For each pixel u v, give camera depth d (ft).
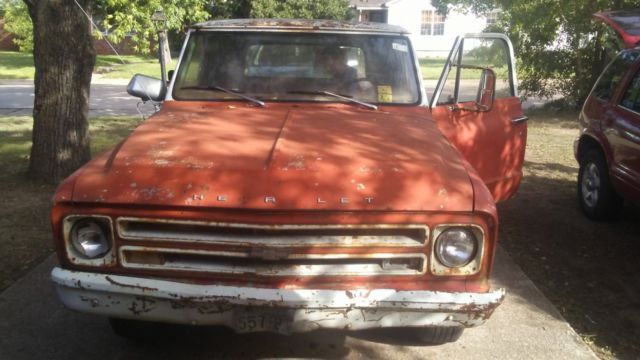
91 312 10.28
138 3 60.18
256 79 14.82
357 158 10.97
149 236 10.10
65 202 10.12
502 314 14.66
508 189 16.60
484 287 10.30
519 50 47.55
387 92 14.71
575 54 46.96
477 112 14.90
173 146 11.38
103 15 61.52
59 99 23.40
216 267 10.15
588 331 14.15
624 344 13.65
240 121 12.97
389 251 10.12
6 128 37.81
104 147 31.53
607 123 20.79
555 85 49.08
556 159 32.01
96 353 12.70
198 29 15.34
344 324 10.06
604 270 17.48
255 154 11.05
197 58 15.07
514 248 18.97
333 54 14.98
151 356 12.64
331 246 10.03
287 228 9.97
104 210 10.09
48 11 22.71
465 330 13.87
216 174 10.32
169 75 16.90
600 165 21.21
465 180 10.61
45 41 22.94
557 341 13.51
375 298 9.87
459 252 10.21
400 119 13.58
